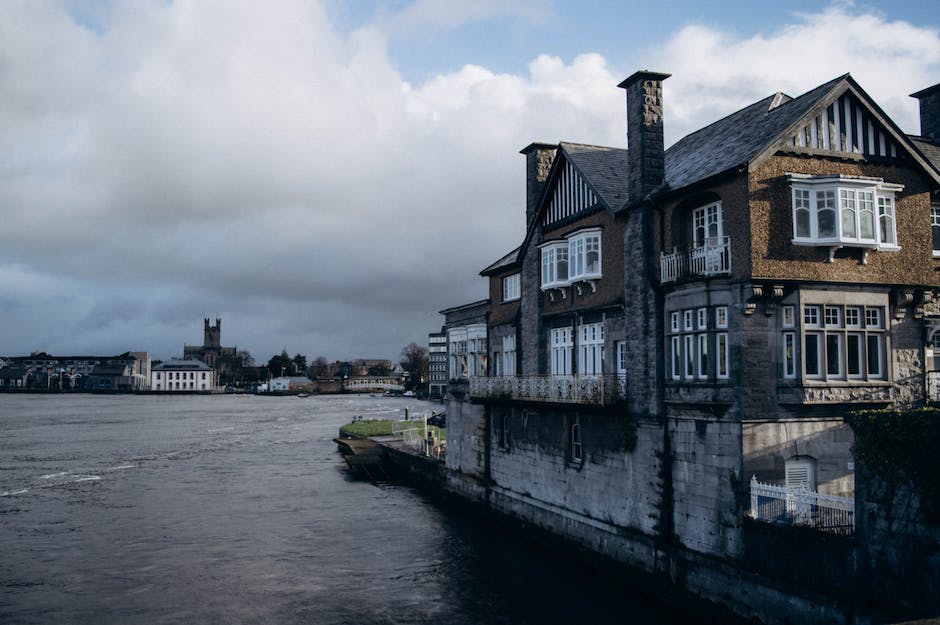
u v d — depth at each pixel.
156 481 48.00
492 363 37.34
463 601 23.31
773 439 20.23
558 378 27.80
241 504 39.59
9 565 27.78
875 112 21.70
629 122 25.34
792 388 20.33
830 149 21.36
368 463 49.78
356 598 23.80
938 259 23.30
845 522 17.12
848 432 20.98
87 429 93.88
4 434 85.94
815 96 21.66
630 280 24.78
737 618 19.64
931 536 14.75
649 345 23.59
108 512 37.59
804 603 17.47
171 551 29.75
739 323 20.31
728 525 20.30
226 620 22.06
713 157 23.14
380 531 32.91
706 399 21.12
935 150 26.44
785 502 18.66
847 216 20.73
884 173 21.98
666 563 22.45
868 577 16.08
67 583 25.62
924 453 14.93
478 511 35.84
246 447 70.19
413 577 25.94
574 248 28.45
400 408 145.75
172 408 154.50
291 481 47.78
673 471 22.56
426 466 43.56
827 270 20.81
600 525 25.91
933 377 22.05
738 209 20.53
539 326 31.75
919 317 22.09
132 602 23.66
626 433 24.42
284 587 25.03
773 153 20.53
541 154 34.16
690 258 22.09
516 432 32.28
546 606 22.66
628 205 24.66
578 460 27.41
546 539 29.50
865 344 21.30
